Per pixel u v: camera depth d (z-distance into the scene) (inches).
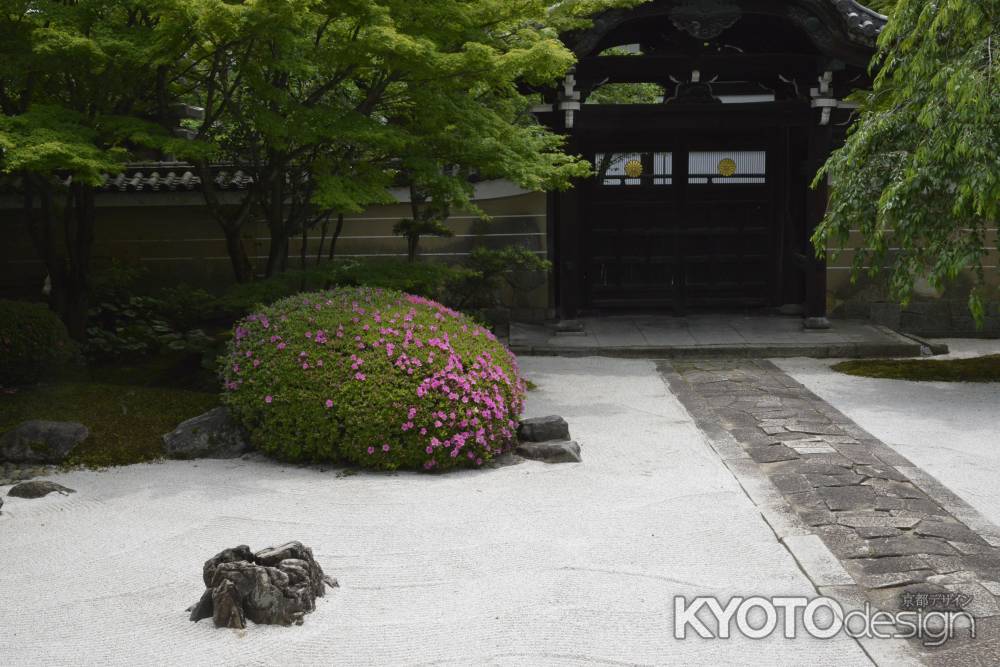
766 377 370.0
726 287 509.7
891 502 215.3
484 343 274.4
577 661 145.5
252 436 261.4
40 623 163.2
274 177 355.9
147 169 495.8
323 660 148.1
